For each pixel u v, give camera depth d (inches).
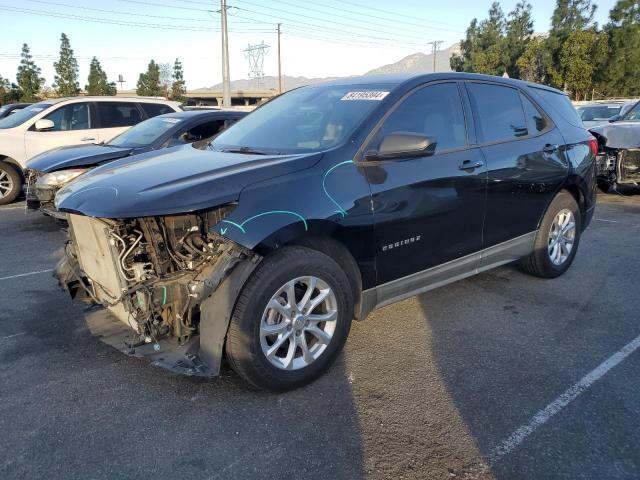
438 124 153.9
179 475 97.1
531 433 108.5
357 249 130.9
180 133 291.1
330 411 116.7
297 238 121.5
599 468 98.3
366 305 138.3
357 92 154.2
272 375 119.6
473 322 163.6
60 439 107.7
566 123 201.5
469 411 116.3
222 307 112.5
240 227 112.1
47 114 382.3
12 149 371.2
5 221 323.0
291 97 175.2
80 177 145.1
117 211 110.0
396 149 131.5
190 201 111.3
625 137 357.7
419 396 122.6
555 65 1728.6
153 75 3038.9
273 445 105.3
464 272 163.9
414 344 149.0
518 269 212.4
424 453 102.8
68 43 2459.4
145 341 121.7
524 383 127.9
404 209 138.8
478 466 99.0
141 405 119.6
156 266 117.1
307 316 123.9
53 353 145.5
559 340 150.9
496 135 169.9
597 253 240.5
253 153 142.9
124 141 299.6
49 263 232.5
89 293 142.1
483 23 2353.6
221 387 126.8
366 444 105.5
